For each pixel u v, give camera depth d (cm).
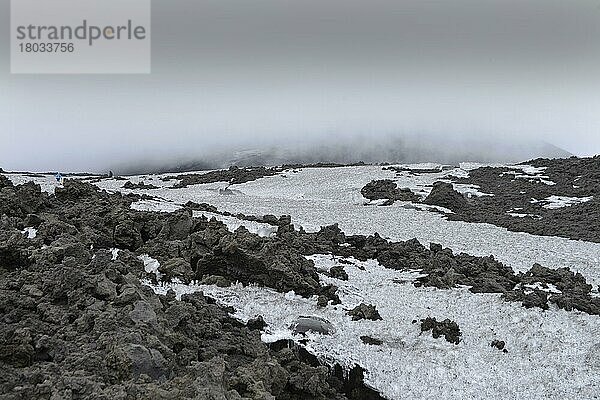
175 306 1527
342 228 3716
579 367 1942
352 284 2400
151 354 1180
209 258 2111
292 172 6925
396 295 2344
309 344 1803
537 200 5238
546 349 2027
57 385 1069
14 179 4750
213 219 2598
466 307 2280
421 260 2766
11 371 1141
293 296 2091
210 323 1636
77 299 1397
